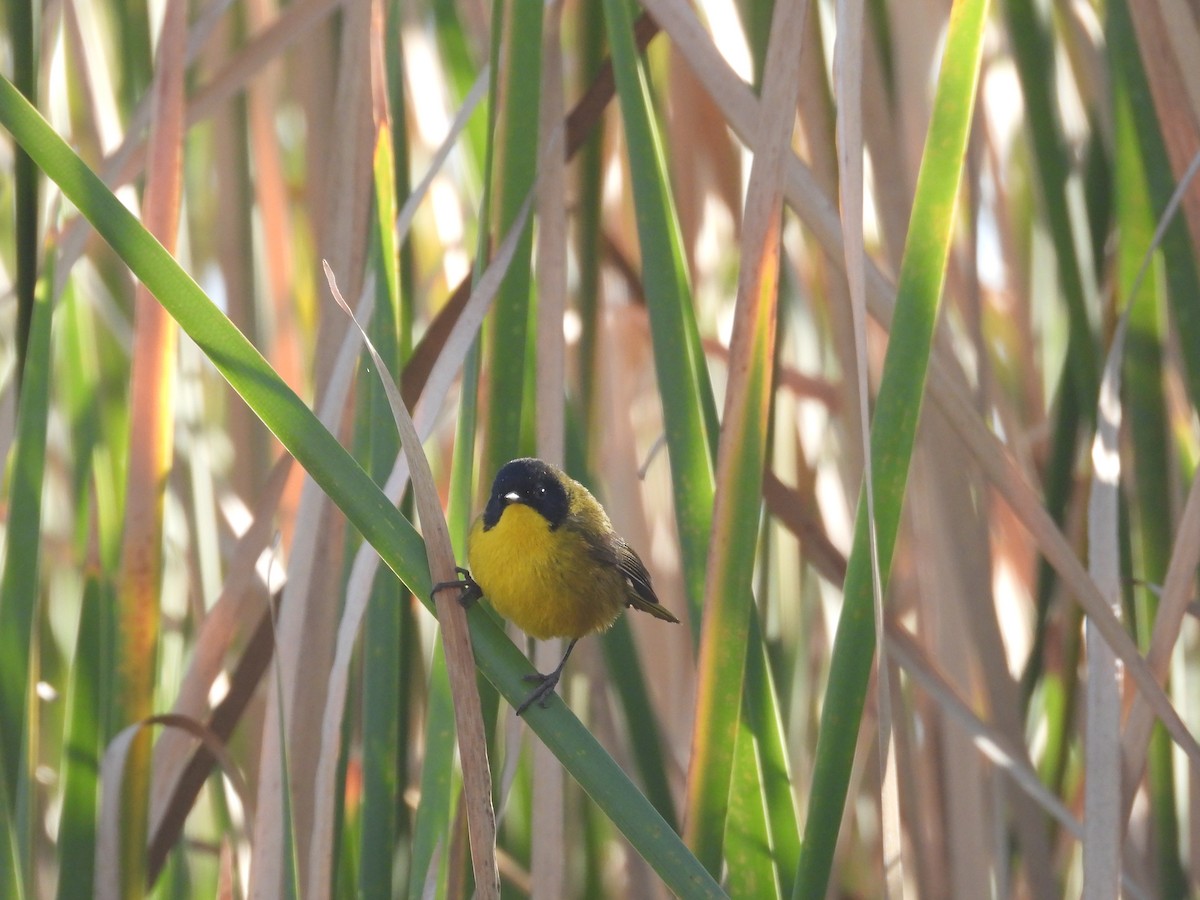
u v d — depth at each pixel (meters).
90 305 6.00
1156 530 5.89
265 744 5.82
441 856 5.80
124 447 5.96
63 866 5.85
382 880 5.81
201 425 5.98
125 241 5.75
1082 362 5.91
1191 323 5.86
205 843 5.95
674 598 6.04
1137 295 5.88
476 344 5.80
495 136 5.84
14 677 5.83
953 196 5.76
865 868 6.03
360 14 5.88
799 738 6.00
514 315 5.83
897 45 5.98
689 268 5.98
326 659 5.87
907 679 5.99
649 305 5.80
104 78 5.97
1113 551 5.83
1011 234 6.05
